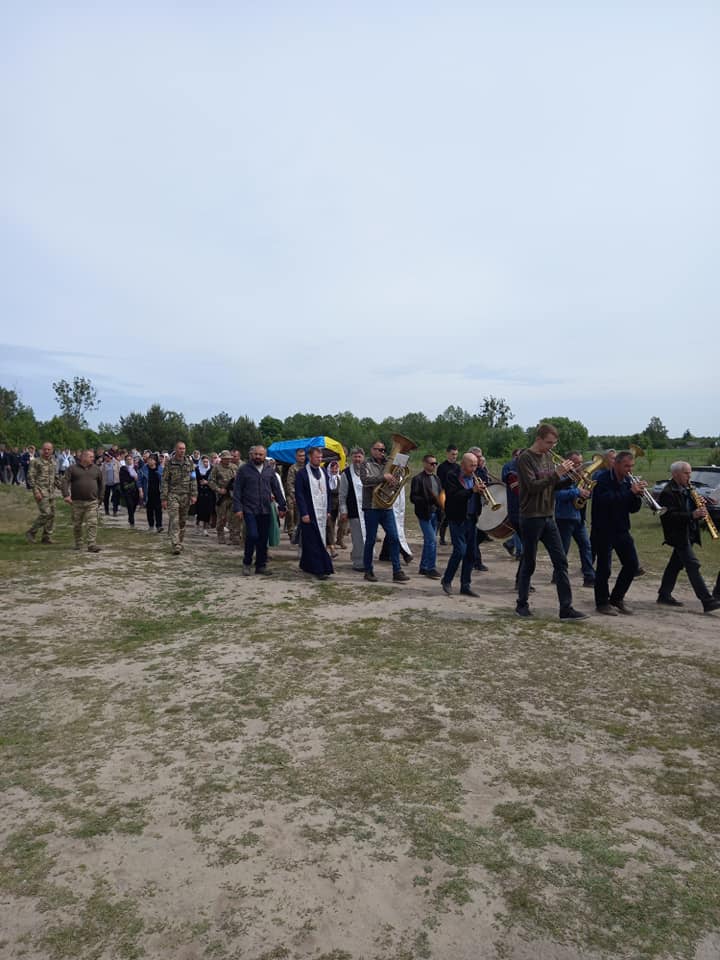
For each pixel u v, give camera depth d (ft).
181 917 8.46
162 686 16.72
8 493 82.74
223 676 17.37
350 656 18.98
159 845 9.93
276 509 36.29
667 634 21.94
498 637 21.07
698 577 25.66
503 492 28.09
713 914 8.59
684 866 9.56
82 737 13.85
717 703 15.81
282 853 9.71
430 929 8.28
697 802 11.35
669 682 17.08
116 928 8.27
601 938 8.15
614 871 9.41
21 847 9.92
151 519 50.72
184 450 38.17
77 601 26.03
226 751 13.11
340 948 7.97
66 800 11.30
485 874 9.30
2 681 17.21
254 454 31.86
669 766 12.67
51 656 19.30
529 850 9.86
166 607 25.41
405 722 14.46
